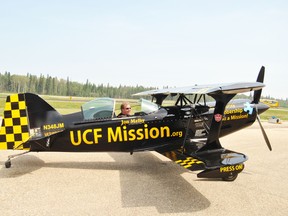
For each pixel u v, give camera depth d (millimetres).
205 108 7609
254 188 5680
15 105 6477
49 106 6629
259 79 8516
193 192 5344
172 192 5309
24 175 6219
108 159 8164
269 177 6570
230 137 14141
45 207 4434
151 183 5859
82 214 4191
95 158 8258
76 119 6625
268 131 17312
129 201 4770
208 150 6105
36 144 6523
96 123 6637
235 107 8133
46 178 6039
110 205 4570
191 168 5121
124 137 6777
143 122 6871
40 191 5184
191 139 7340
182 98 7793
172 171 6910
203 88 5691
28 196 4910
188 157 5902
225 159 5473
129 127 6781
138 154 9016
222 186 5758
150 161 8008
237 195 5227
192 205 4668
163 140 7074
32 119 6531
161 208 4492
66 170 6762
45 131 6559
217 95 5848
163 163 7773
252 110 8273
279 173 6980
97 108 6680
